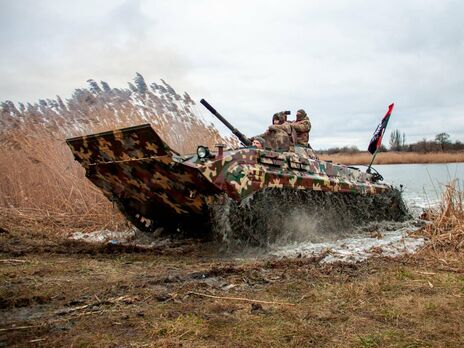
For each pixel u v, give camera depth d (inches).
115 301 172.9
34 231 360.5
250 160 292.8
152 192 296.5
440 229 335.6
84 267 232.8
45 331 144.6
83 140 286.7
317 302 174.1
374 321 154.7
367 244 312.0
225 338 139.9
